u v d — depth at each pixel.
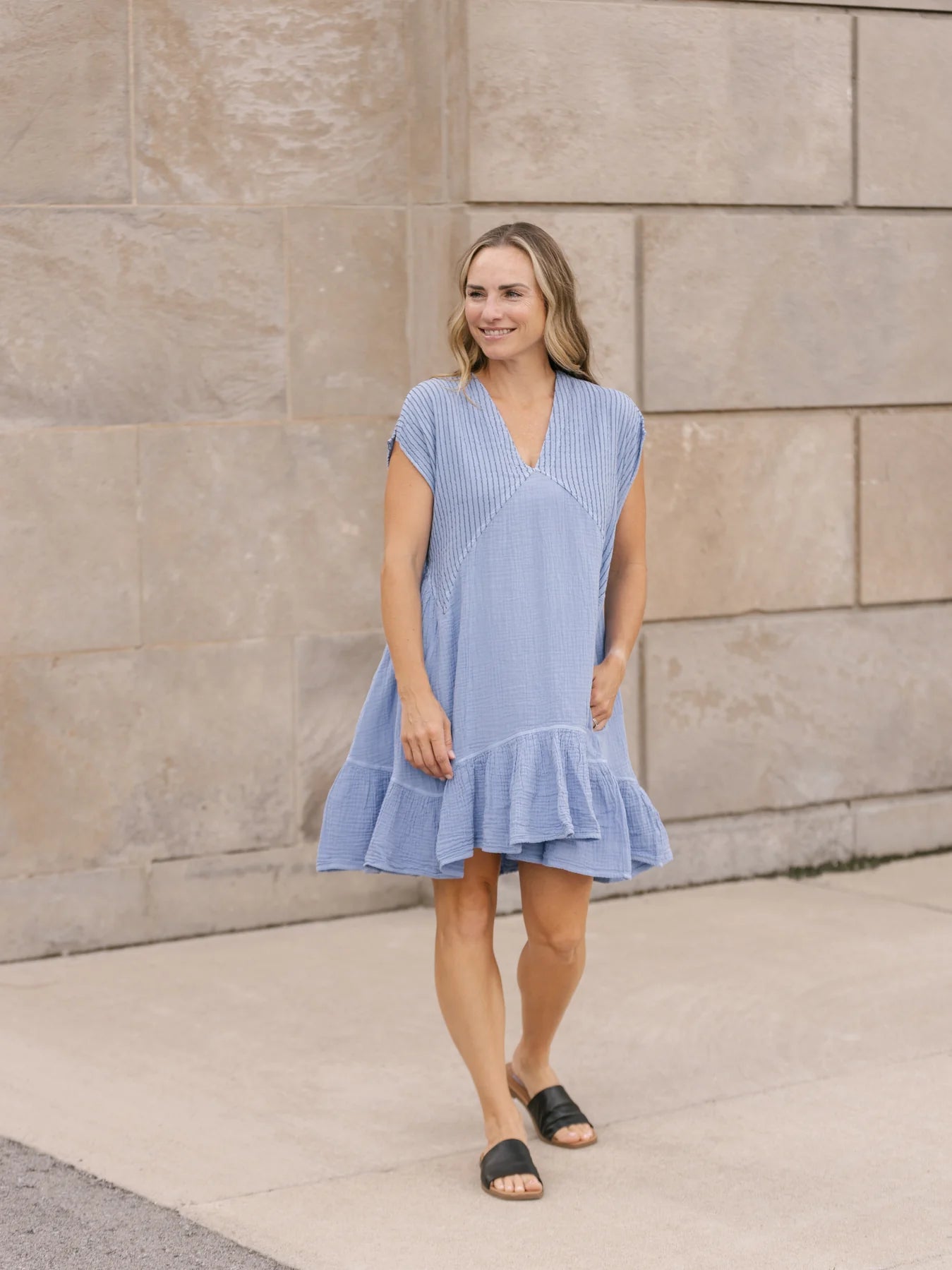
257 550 5.63
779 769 6.36
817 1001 4.89
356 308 5.73
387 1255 3.29
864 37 6.25
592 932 5.62
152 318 5.44
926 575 6.58
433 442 3.62
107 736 5.45
